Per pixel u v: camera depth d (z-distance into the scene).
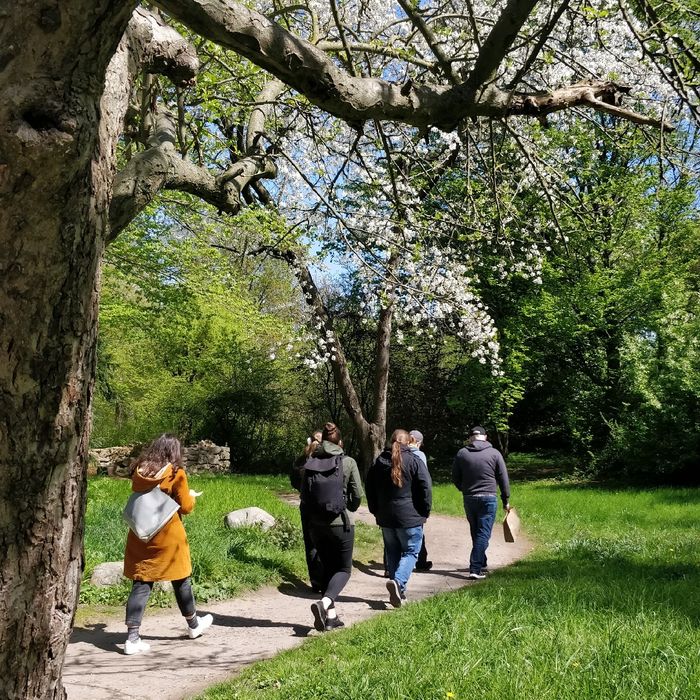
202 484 16.48
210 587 7.30
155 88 5.59
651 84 6.92
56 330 1.55
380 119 2.74
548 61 5.21
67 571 1.78
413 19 3.54
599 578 6.95
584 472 22.33
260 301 25.77
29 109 1.34
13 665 1.71
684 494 16.27
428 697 3.63
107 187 1.70
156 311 16.36
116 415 25.75
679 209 19.33
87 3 1.30
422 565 9.11
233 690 4.20
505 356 22.33
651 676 3.72
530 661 4.05
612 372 21.78
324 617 5.71
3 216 1.39
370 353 26.00
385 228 8.96
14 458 1.59
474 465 8.35
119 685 4.50
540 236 9.99
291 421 29.19
